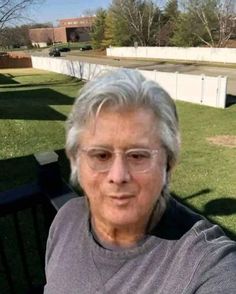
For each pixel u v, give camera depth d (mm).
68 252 525
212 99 5289
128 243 469
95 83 441
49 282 535
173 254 418
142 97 420
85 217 539
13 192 743
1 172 2814
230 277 364
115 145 428
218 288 359
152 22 19516
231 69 10984
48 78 11055
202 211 2164
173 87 5910
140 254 442
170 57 16156
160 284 410
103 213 457
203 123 4383
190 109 5176
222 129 4070
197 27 16125
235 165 2912
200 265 386
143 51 17797
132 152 426
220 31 15156
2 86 9570
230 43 15781
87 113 438
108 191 440
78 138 459
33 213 768
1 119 4465
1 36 11531
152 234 447
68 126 479
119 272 451
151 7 19344
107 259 461
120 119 423
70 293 494
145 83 433
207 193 2404
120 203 438
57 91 7949
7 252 1631
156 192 442
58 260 538
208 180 2613
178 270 400
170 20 18828
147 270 430
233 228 1956
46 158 741
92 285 471
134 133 423
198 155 3191
